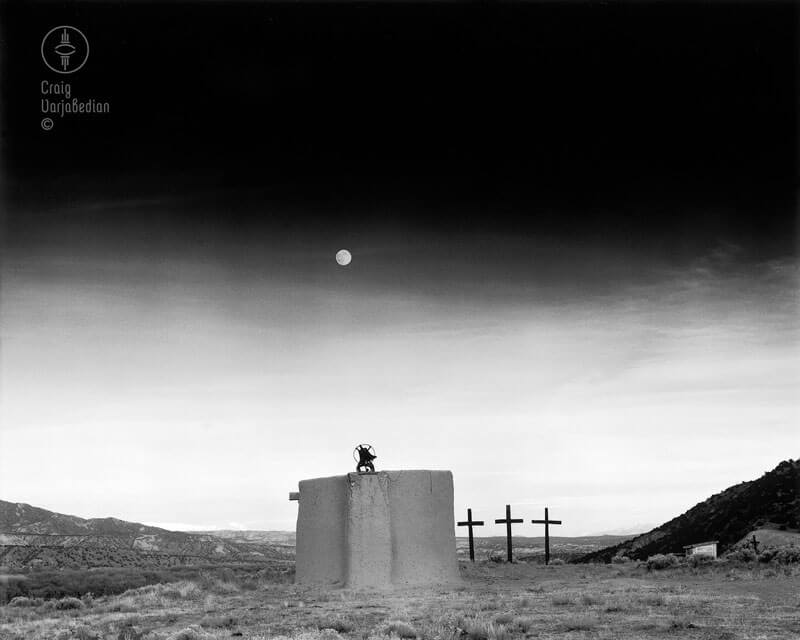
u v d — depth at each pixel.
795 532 52.72
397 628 21.92
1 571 42.81
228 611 28.52
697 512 69.94
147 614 28.53
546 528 46.91
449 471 35.44
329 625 23.80
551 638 20.80
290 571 44.75
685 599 27.88
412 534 34.09
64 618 28.81
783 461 66.62
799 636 19.91
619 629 21.89
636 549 69.38
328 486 35.19
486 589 32.94
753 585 32.25
